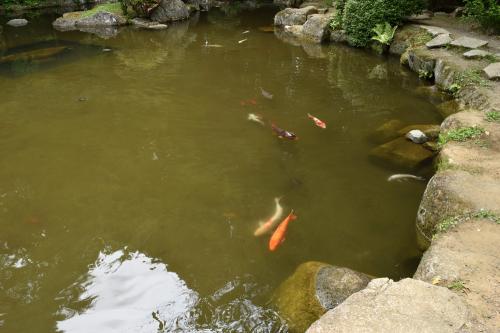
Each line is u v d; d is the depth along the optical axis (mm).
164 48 12219
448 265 3160
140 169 5805
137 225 4734
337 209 4945
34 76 9656
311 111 7617
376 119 7273
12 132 6840
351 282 3418
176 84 9062
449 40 9336
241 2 19906
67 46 12477
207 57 11219
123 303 3754
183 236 4562
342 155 6090
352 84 9062
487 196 4012
